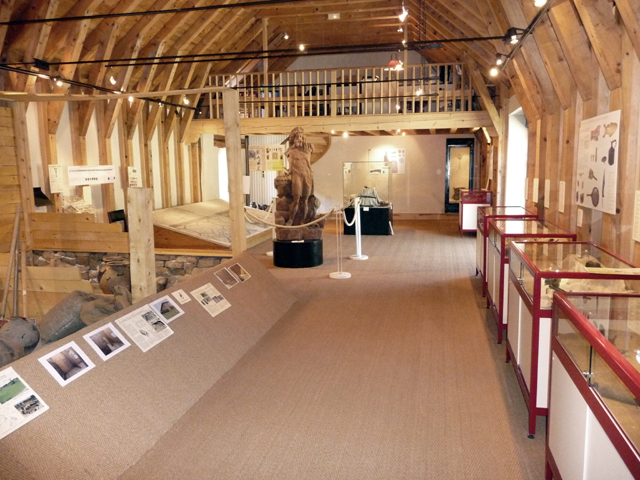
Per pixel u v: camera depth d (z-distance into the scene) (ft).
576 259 11.10
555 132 19.49
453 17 28.50
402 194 48.62
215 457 9.19
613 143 12.59
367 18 38.01
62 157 27.81
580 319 6.73
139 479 8.54
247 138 47.34
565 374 7.25
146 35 29.35
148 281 13.23
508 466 8.85
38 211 26.14
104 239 23.88
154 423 9.93
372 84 36.55
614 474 5.41
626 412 5.19
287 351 14.37
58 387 8.84
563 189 17.75
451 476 8.57
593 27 12.55
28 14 22.29
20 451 7.64
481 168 44.52
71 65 25.23
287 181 26.27
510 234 14.75
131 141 33.42
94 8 24.31
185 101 38.11
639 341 6.58
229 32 35.86
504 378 12.49
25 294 16.24
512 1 18.89
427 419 10.49
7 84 23.62
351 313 18.04
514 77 24.11
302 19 39.52
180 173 39.47
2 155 23.44
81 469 8.13
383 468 8.80
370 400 11.35
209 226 32.91
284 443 9.62
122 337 10.85
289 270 25.62
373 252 30.68
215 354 13.02
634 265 10.24
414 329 16.25
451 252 30.45
